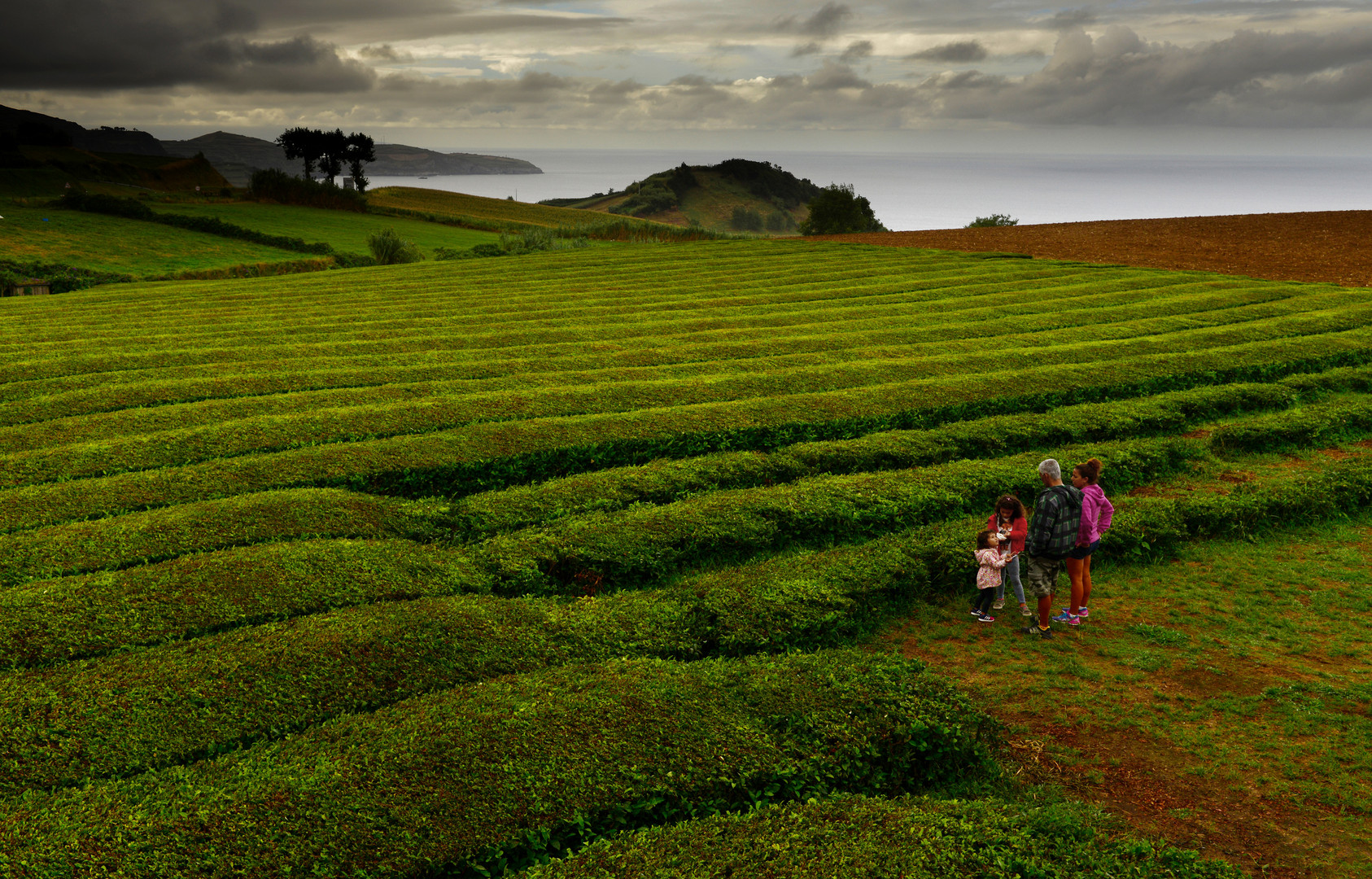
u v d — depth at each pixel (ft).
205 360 91.35
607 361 90.02
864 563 41.60
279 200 339.57
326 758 25.85
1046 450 60.75
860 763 26.68
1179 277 145.79
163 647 33.40
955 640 38.60
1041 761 29.19
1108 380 78.28
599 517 48.06
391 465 56.75
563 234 291.17
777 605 37.68
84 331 108.37
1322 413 69.82
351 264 242.37
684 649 35.14
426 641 33.65
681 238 298.56
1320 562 45.70
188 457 59.47
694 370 85.97
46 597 36.99
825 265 176.96
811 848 22.15
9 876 21.04
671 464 56.95
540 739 26.63
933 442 61.26
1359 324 103.04
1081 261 173.99
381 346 98.58
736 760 26.08
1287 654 36.17
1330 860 24.00
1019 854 22.11
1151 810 26.45
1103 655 36.73
